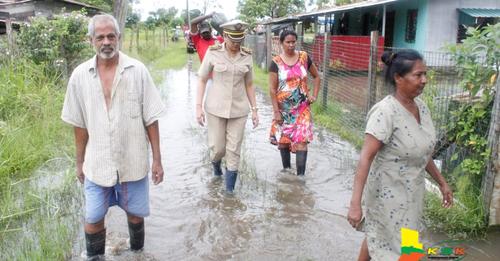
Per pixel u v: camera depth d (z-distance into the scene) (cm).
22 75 824
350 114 846
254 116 544
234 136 523
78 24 1083
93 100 339
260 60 1966
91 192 358
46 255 380
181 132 830
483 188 428
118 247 406
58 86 932
